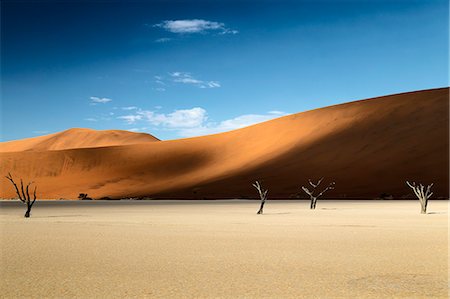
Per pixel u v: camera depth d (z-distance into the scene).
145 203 64.38
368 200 68.44
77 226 24.89
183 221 28.39
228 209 44.44
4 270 11.70
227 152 111.31
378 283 10.07
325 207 47.50
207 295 9.08
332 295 9.05
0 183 112.75
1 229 23.08
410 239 18.11
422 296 8.98
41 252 14.78
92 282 10.26
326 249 15.26
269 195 79.12
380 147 85.44
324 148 91.44
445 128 85.19
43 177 116.44
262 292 9.29
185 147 118.81
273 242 17.19
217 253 14.42
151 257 13.66
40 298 8.91
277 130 109.69
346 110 104.12
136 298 8.87
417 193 36.50
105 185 107.56
